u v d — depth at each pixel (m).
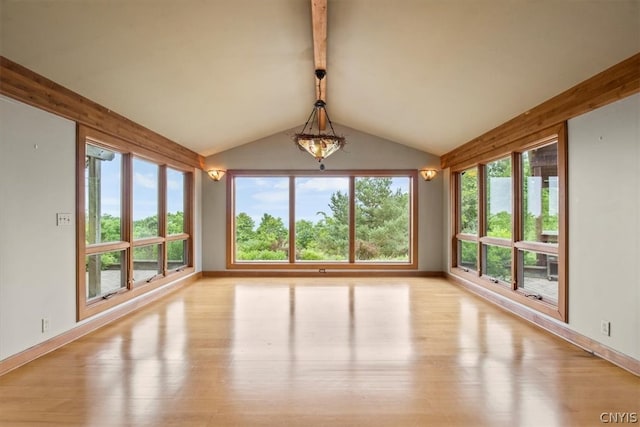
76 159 3.40
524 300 4.07
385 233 6.93
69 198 3.31
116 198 4.30
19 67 2.75
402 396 2.35
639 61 2.52
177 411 2.17
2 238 2.64
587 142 3.07
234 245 6.90
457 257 6.37
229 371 2.71
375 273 6.79
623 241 2.71
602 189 2.91
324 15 2.77
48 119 3.06
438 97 4.24
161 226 5.38
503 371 2.71
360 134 6.80
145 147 4.68
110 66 3.10
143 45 2.92
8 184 2.69
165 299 4.99
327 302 4.81
